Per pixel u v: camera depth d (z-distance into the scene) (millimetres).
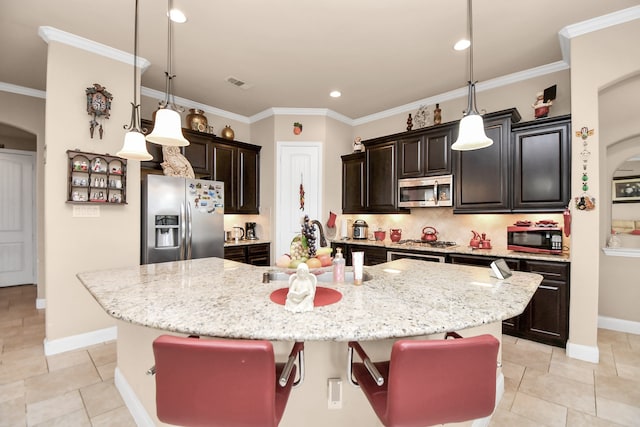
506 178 3125
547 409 1872
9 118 3529
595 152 2416
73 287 2660
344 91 3848
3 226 4812
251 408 885
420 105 4184
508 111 3082
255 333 999
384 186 4211
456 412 946
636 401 1935
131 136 1934
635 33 2270
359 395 1388
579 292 2488
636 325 2965
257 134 4773
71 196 2615
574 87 2498
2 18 2373
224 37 2666
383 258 3885
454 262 3240
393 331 1015
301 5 2242
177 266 2215
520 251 3057
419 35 2627
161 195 3191
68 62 2637
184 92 3871
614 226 3117
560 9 2271
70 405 1898
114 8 2273
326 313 1189
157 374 905
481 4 2227
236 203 4398
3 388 2072
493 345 937
